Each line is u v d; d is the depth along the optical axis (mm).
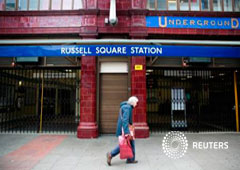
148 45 6766
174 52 6816
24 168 4148
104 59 7684
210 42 6590
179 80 8680
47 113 9180
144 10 7453
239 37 7887
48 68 8078
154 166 4277
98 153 5215
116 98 7688
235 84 8570
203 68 8188
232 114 8531
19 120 9898
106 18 7367
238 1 8195
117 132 4355
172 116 8477
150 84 8570
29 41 6578
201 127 8922
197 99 8586
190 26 7645
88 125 7035
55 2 7930
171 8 8102
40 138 6938
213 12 7703
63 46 6738
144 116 7164
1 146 5887
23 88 10727
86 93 7238
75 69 8141
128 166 4281
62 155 5039
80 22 7551
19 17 7688
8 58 8023
